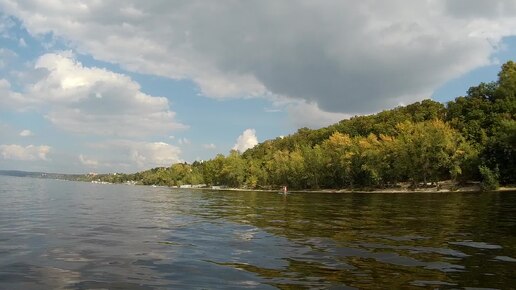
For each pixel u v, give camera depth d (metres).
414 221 24.81
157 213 31.50
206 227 21.66
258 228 21.28
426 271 11.25
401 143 90.69
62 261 12.30
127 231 19.52
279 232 19.56
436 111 132.00
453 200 49.25
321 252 14.13
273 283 9.94
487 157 81.62
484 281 10.21
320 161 111.31
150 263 12.18
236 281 10.13
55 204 38.44
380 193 84.25
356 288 9.52
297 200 56.50
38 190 73.50
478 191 74.31
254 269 11.45
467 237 17.81
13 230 18.97
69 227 20.50
